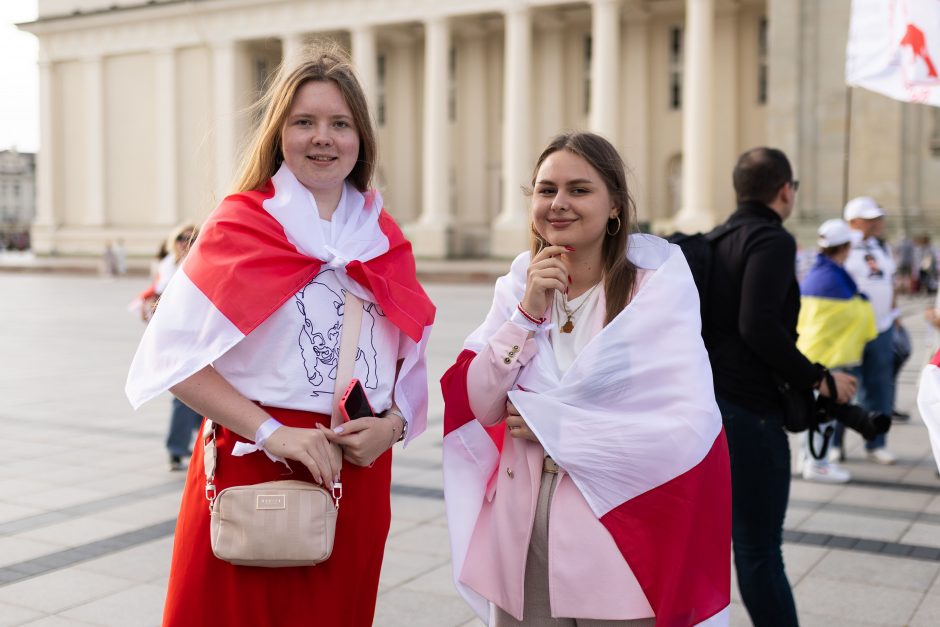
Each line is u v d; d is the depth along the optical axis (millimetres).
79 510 5922
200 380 2418
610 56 34250
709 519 2496
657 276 2533
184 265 2482
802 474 7066
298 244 2506
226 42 42312
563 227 2559
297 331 2469
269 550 2311
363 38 39156
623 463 2459
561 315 2654
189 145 44094
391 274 2664
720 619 2479
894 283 7715
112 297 27312
